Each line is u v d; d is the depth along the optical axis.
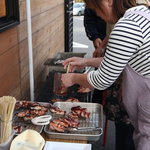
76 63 1.64
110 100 1.71
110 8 1.16
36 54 2.17
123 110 1.67
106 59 1.10
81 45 7.10
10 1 1.54
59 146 1.15
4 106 1.03
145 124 1.26
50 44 2.76
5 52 1.52
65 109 1.54
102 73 1.14
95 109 1.53
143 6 1.15
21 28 1.76
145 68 1.16
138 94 1.25
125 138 1.79
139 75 1.20
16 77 1.73
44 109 1.44
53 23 2.88
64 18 3.80
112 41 1.06
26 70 1.93
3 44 1.48
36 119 1.31
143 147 1.26
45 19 2.45
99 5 1.16
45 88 1.94
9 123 1.05
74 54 2.51
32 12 1.98
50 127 1.27
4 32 1.47
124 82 1.28
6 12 1.52
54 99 1.70
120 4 1.13
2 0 1.47
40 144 1.08
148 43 1.07
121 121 1.71
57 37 3.21
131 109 1.34
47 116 1.34
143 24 1.05
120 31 1.04
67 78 1.33
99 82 1.17
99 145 2.50
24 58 1.87
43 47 2.43
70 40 4.14
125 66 1.17
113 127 2.78
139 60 1.14
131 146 1.80
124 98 1.33
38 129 1.27
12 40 1.61
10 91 1.63
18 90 1.78
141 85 1.22
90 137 1.21
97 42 2.33
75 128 1.29
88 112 1.46
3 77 1.51
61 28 3.53
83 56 2.49
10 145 1.06
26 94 1.96
